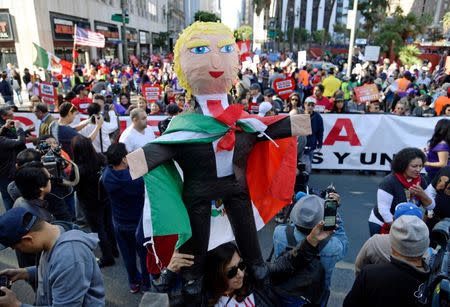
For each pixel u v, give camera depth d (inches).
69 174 155.6
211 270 76.2
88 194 162.1
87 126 242.5
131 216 142.5
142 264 151.6
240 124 75.4
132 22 1620.3
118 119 268.7
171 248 75.8
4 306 75.5
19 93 642.8
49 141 164.7
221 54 74.4
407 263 85.0
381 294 85.4
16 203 118.6
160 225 68.6
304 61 835.4
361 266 109.2
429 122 291.1
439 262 79.8
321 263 89.9
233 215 78.4
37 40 816.3
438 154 172.2
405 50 1073.5
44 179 118.4
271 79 495.5
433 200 130.6
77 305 76.2
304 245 82.7
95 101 272.5
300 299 84.9
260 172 82.7
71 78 588.1
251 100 323.9
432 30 1541.6
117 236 149.5
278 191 82.4
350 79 553.6
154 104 309.6
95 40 627.2
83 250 80.0
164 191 70.4
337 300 150.9
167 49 2319.1
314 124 254.5
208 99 76.1
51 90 351.6
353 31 577.9
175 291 78.2
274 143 77.0
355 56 1114.7
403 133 297.1
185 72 75.4
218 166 74.5
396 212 110.0
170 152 71.8
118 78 682.8
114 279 167.2
